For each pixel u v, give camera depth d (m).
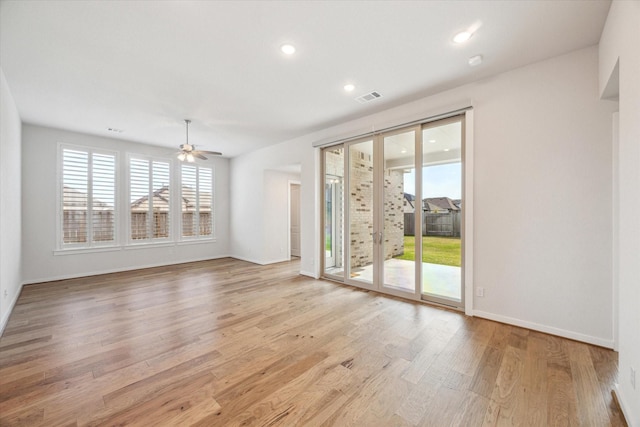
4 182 3.02
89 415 1.64
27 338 2.65
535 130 2.76
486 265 3.08
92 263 5.24
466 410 1.69
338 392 1.86
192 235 6.73
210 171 7.09
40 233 4.71
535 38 2.38
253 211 6.71
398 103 3.76
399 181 3.94
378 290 4.16
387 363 2.21
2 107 2.86
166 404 1.74
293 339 2.63
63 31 2.21
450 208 3.49
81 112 4.02
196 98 3.55
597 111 2.46
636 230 1.47
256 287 4.46
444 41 2.41
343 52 2.56
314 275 5.10
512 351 2.38
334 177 5.01
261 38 2.34
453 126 3.44
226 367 2.16
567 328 2.61
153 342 2.57
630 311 1.55
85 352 2.39
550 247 2.70
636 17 1.47
